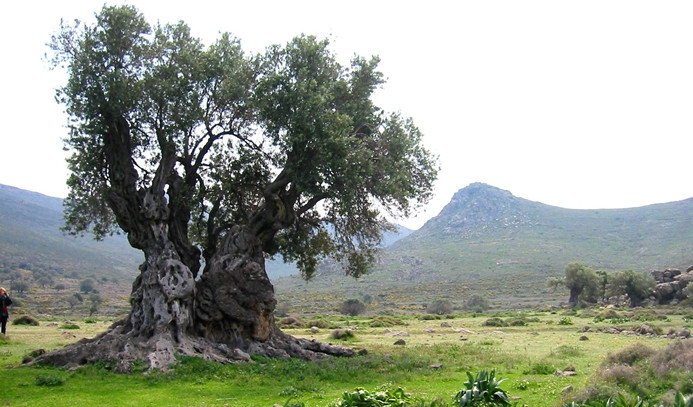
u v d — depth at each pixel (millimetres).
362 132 24125
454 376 16922
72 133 21391
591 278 91375
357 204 23812
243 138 23578
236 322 21078
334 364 19047
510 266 191000
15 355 21016
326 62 23391
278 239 25984
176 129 20969
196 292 20922
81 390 14656
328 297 145750
